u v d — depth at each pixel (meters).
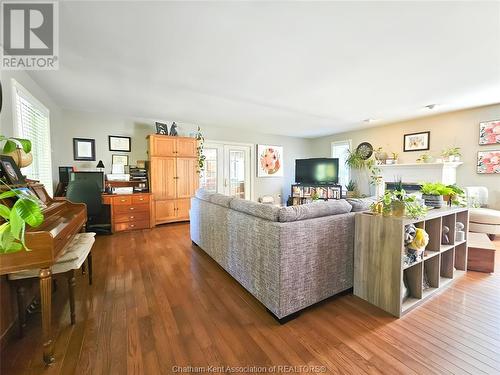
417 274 1.90
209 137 5.57
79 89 3.08
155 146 4.42
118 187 4.34
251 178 6.28
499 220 3.30
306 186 5.95
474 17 1.63
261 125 5.45
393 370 1.25
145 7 1.56
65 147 4.05
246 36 1.89
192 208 3.41
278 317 1.64
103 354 1.36
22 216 0.92
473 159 4.00
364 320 1.69
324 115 4.43
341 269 1.97
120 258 2.89
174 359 1.33
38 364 1.29
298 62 2.32
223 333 1.55
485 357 1.33
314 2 1.50
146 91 3.16
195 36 1.89
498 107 3.71
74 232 1.82
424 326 1.61
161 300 1.95
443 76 2.63
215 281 2.29
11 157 1.87
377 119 4.76
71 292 1.63
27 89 2.61
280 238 1.60
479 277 2.36
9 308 1.51
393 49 2.07
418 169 4.63
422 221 1.89
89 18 1.67
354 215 2.03
